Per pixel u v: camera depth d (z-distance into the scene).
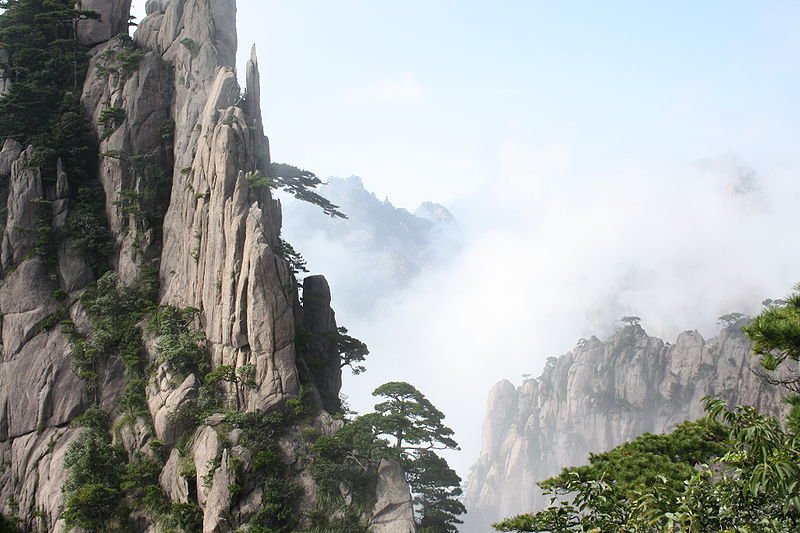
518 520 37.88
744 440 25.69
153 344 95.06
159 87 111.56
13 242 101.81
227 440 83.81
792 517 25.88
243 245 92.62
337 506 81.50
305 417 87.81
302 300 106.81
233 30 116.06
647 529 27.33
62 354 95.94
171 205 104.62
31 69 115.81
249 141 98.75
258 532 76.25
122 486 84.12
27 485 89.38
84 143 110.00
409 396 88.50
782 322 32.75
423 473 87.81
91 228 103.75
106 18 121.00
